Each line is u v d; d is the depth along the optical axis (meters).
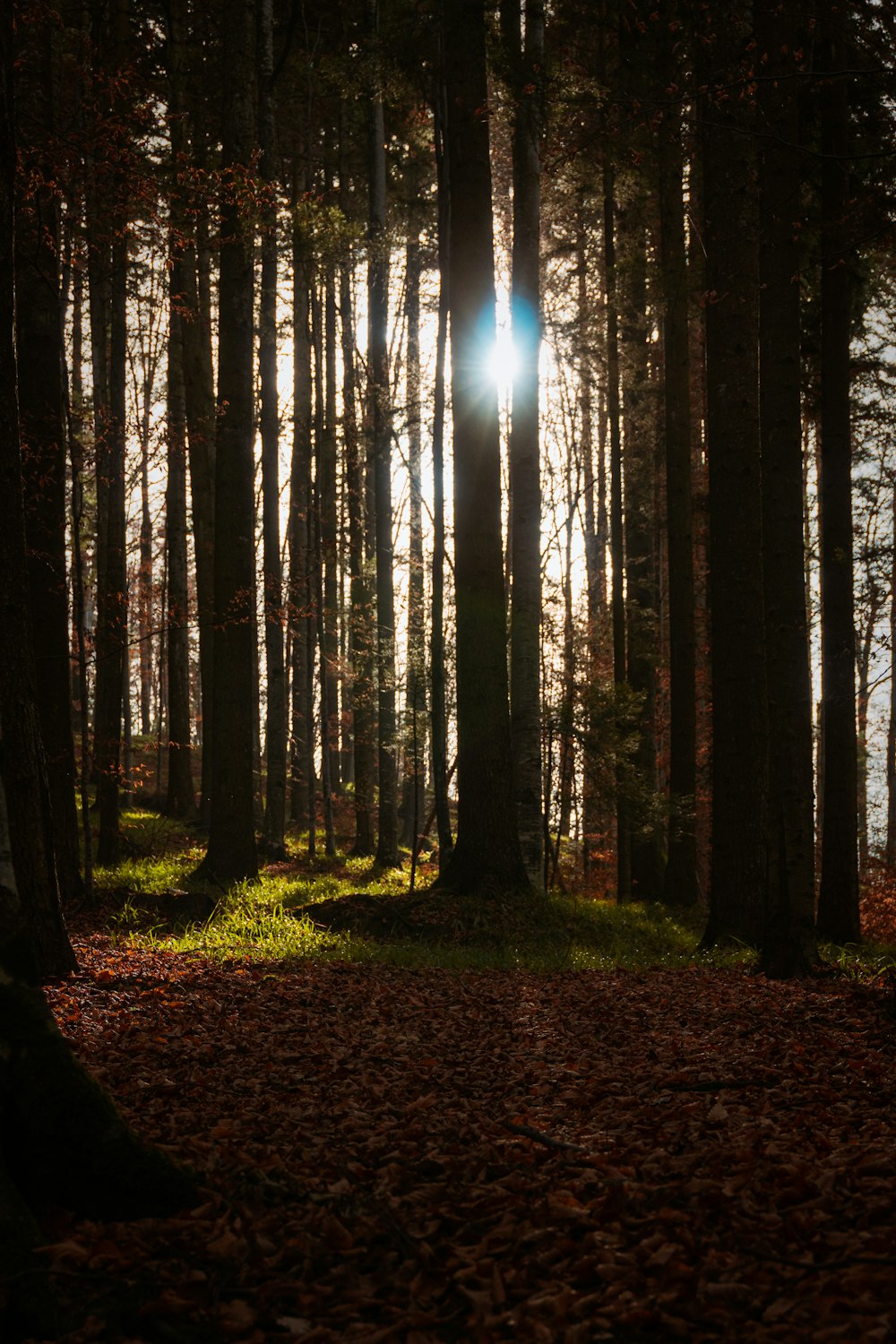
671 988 10.13
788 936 10.89
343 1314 3.48
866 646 31.50
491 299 14.84
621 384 21.73
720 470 12.59
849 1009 8.38
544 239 25.30
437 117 18.42
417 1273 3.73
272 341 21.56
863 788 33.56
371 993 9.53
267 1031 7.79
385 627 23.64
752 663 12.60
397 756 26.14
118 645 18.73
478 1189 4.42
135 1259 3.73
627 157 14.11
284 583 21.17
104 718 19.67
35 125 12.48
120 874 17.72
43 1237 3.76
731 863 12.79
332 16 22.39
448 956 11.86
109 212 12.71
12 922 4.59
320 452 25.70
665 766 27.95
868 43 11.78
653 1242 3.81
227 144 16.28
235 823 16.72
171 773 26.33
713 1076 6.51
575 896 20.31
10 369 8.28
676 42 14.01
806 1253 3.68
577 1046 7.71
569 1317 3.40
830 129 13.73
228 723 16.66
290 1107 5.78
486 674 14.69
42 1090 4.11
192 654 47.34
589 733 19.39
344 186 24.19
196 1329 3.40
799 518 12.91
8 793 8.72
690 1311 3.36
